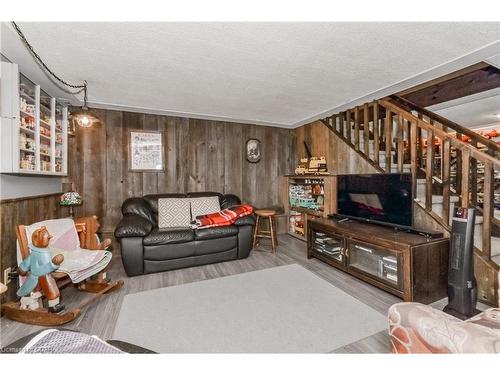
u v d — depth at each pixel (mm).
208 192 3951
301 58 2076
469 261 1850
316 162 3945
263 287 2451
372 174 2768
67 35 1700
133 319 1902
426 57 2057
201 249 3072
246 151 4484
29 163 2232
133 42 1807
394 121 3629
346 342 1622
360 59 2094
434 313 1021
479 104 3746
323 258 3090
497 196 4117
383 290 2334
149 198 3539
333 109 3598
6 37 1703
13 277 2066
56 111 2928
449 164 2375
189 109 3600
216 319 1897
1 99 1957
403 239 2186
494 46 1856
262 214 3773
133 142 3643
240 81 2582
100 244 2523
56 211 3008
